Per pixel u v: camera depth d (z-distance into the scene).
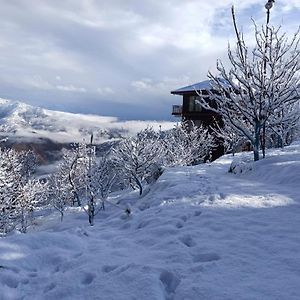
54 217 27.38
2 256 5.12
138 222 7.61
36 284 4.54
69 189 29.33
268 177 10.23
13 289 4.35
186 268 4.44
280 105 12.77
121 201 22.31
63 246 5.88
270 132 18.78
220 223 6.28
